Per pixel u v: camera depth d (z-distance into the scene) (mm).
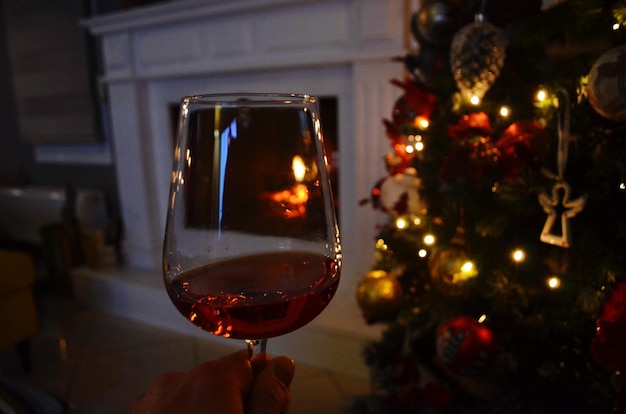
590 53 482
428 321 674
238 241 286
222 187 283
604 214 493
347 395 909
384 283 702
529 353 547
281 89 1146
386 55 939
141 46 1322
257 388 238
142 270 1444
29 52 1774
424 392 648
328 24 1016
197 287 266
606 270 458
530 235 556
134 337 1243
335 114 1249
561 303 512
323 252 276
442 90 646
